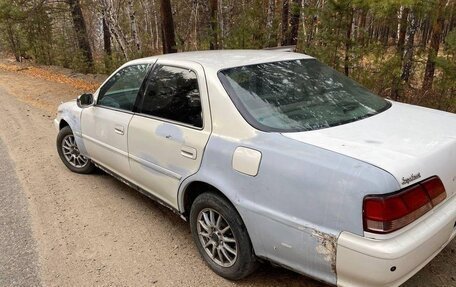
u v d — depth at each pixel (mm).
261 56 3639
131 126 3891
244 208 2764
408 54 7730
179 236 3846
